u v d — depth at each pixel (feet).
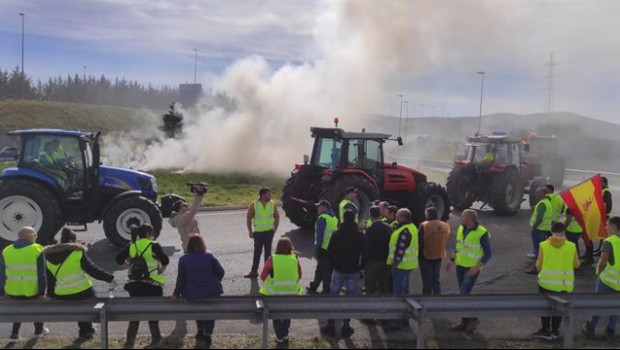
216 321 24.76
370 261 24.68
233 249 38.83
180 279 20.58
